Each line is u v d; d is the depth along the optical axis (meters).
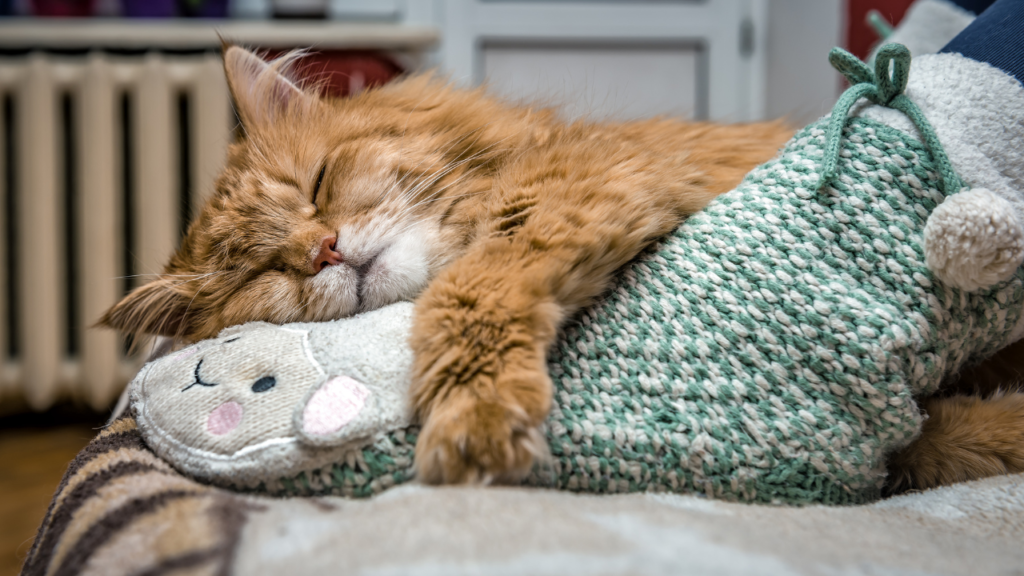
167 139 0.97
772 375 0.38
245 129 0.52
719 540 0.33
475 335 0.38
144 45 0.99
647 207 0.41
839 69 0.42
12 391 1.02
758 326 0.38
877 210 0.38
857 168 0.39
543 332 0.38
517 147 0.48
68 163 1.07
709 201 0.44
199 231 0.51
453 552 0.32
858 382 0.37
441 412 0.37
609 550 0.32
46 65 0.95
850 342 0.37
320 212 0.47
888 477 0.41
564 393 0.39
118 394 1.04
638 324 0.39
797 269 0.38
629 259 0.41
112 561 0.33
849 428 0.37
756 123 0.56
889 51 0.39
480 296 0.38
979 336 0.39
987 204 0.36
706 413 0.38
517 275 0.39
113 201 0.98
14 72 0.96
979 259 0.36
